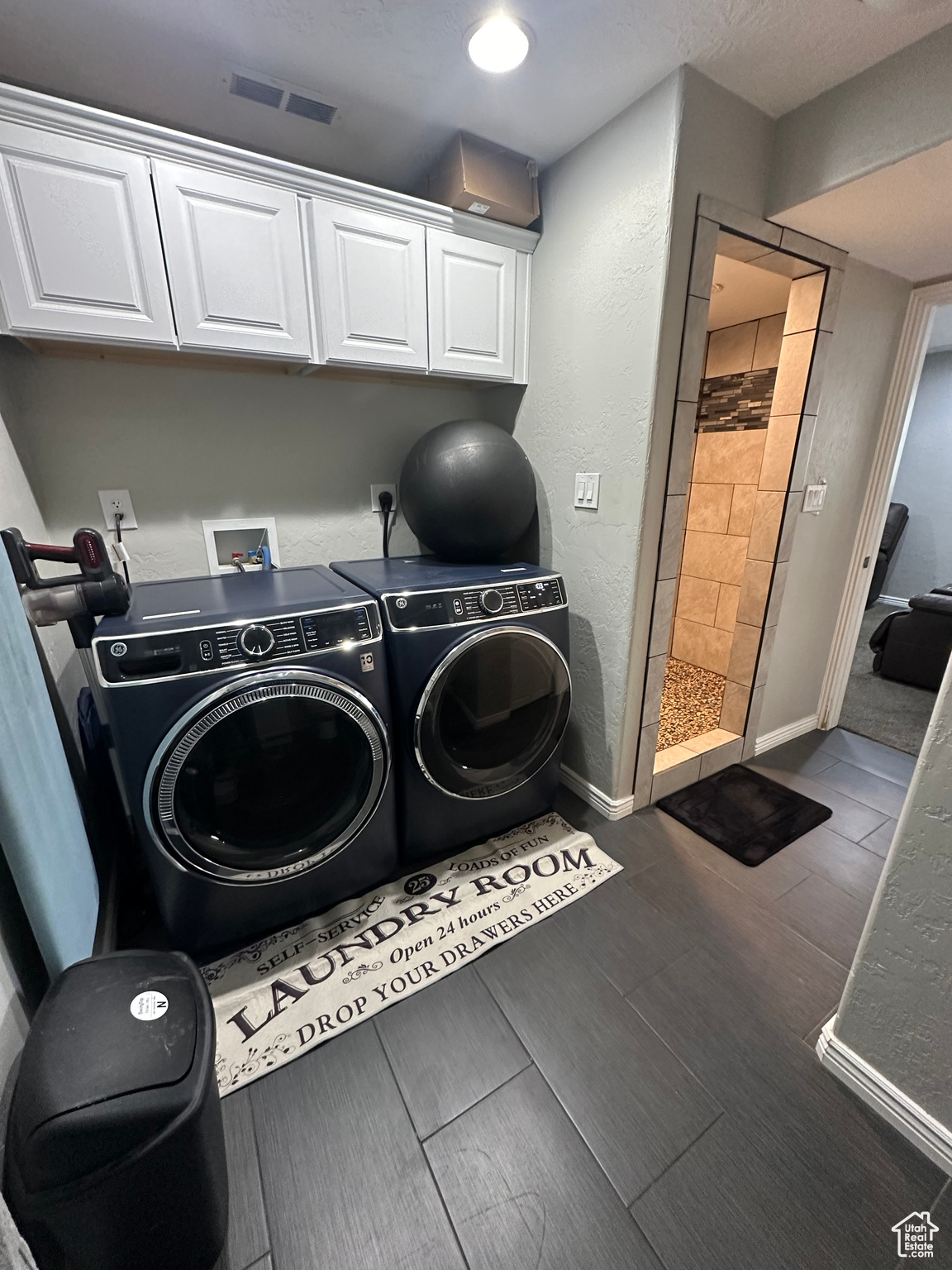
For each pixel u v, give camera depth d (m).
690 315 1.58
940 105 1.25
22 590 1.21
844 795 2.20
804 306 1.96
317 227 1.53
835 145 1.46
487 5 1.18
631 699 1.91
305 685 1.32
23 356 1.49
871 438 2.34
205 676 1.23
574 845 1.87
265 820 1.40
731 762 2.41
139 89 1.43
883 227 1.71
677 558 1.82
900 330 2.24
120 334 1.36
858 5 1.17
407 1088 1.13
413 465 1.87
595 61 1.35
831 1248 0.89
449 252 1.76
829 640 2.64
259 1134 1.05
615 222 1.60
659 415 1.62
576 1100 1.11
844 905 1.62
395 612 1.50
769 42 1.29
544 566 2.14
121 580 1.34
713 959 1.44
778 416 2.09
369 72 1.38
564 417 1.91
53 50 1.28
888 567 5.31
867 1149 1.03
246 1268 0.87
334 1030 1.24
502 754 1.81
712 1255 0.88
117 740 1.17
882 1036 1.06
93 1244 0.74
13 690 0.92
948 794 0.91
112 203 1.29
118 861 1.62
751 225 1.63
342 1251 0.89
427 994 1.34
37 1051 0.77
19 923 1.00
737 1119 1.08
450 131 1.62
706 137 1.45
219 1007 1.28
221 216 1.40
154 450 1.71
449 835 1.75
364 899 1.61
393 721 1.57
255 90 1.45
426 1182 0.98
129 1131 0.72
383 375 1.93
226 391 1.79
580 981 1.37
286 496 1.97
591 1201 0.95
